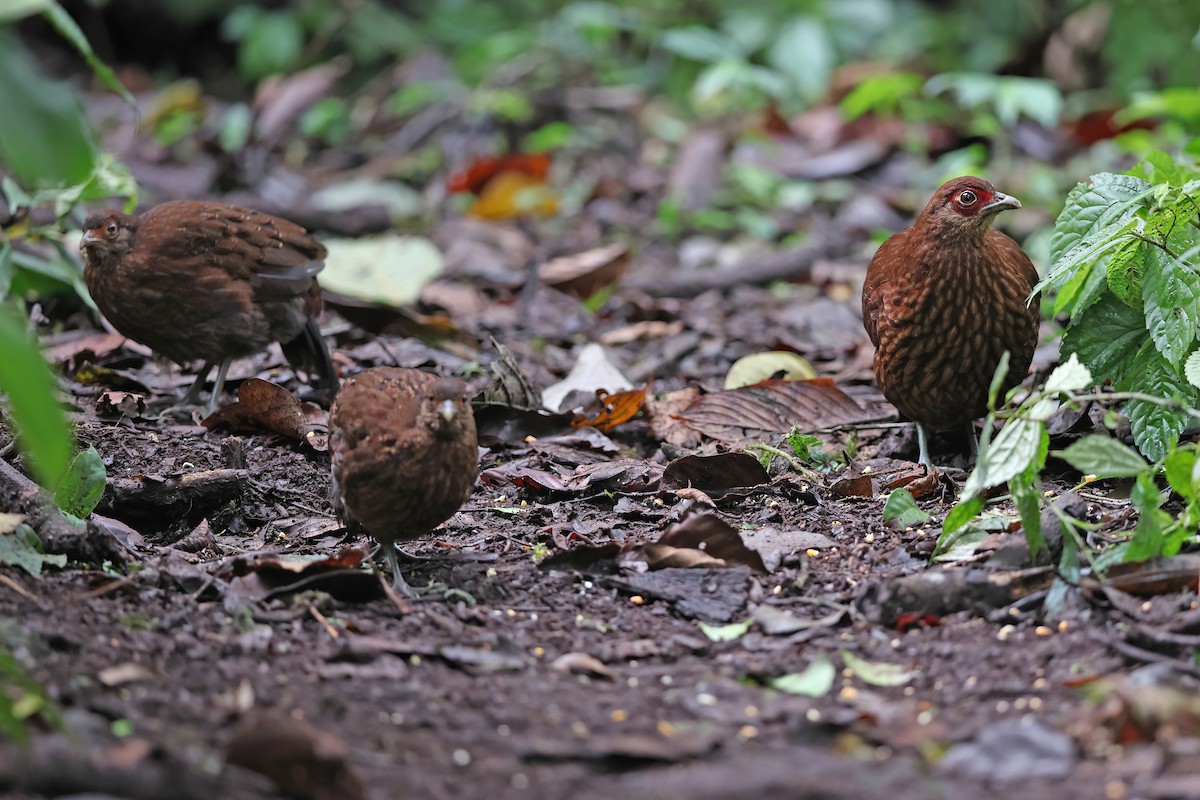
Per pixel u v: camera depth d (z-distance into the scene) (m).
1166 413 9.03
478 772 5.81
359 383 8.16
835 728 6.18
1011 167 20.39
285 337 11.74
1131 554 7.42
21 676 5.62
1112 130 20.28
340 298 14.06
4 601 7.14
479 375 12.78
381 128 24.14
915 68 23.95
